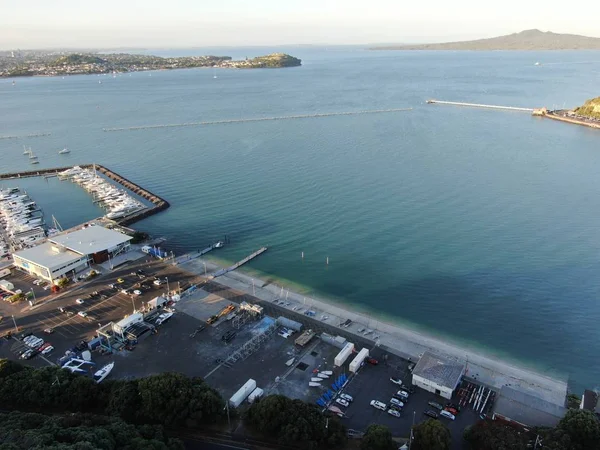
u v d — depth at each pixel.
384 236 143.62
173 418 69.00
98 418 65.06
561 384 84.44
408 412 75.19
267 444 68.00
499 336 98.25
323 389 80.00
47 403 71.88
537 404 76.38
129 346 90.69
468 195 174.38
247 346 91.06
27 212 169.50
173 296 107.69
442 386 77.69
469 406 76.50
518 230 145.12
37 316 102.06
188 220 159.25
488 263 126.44
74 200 186.38
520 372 87.06
